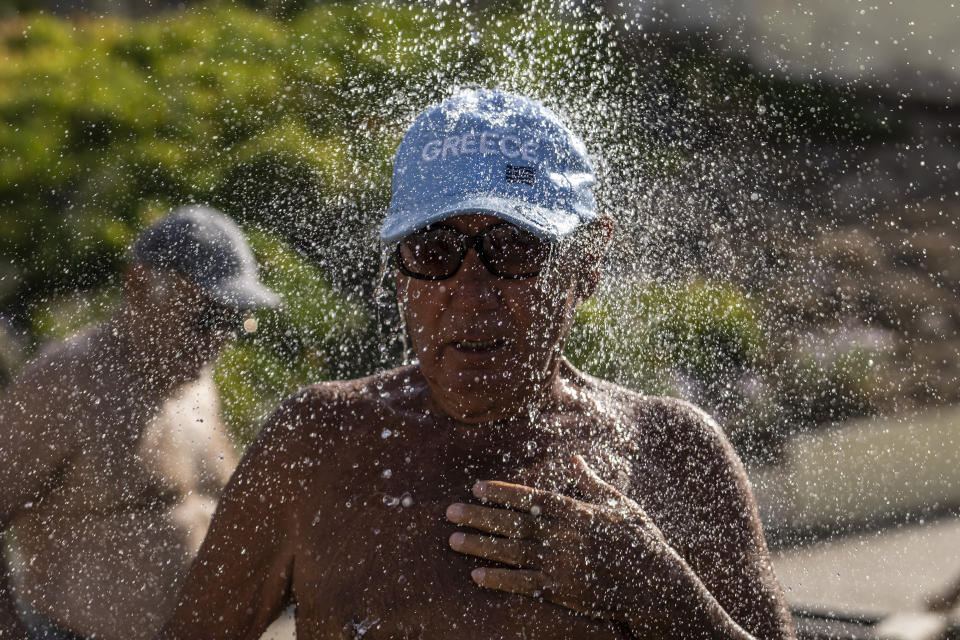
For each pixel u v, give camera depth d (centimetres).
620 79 482
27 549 259
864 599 393
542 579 151
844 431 561
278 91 567
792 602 395
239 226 468
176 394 276
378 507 158
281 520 164
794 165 750
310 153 509
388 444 163
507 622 151
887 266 716
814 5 895
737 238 611
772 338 579
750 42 795
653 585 153
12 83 618
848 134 855
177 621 171
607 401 173
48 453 258
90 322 502
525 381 159
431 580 153
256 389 376
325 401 167
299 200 474
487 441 162
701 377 501
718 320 525
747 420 525
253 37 615
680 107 607
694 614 154
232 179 523
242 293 276
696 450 170
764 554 169
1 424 259
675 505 166
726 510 168
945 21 963
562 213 156
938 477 515
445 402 162
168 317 271
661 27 694
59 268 532
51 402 261
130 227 546
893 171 848
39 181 566
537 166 156
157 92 602
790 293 629
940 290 722
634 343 440
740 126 696
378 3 568
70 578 259
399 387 170
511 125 158
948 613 385
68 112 596
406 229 151
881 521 475
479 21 436
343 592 156
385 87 469
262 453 166
